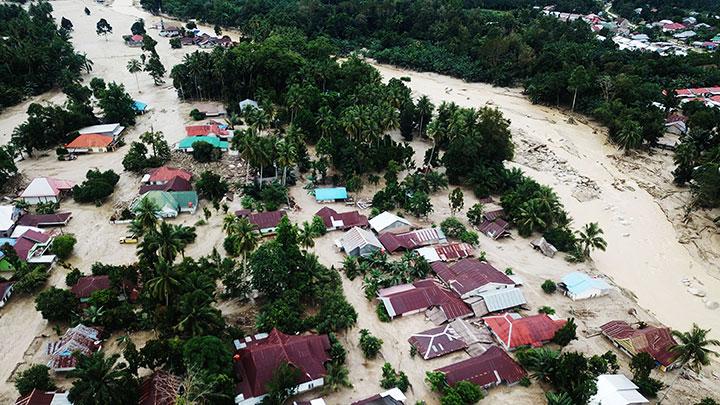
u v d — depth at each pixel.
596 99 188.50
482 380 74.31
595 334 87.44
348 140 136.38
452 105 150.38
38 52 189.12
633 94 181.62
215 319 74.56
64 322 82.25
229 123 166.12
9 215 106.19
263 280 85.31
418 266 98.31
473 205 124.38
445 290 93.25
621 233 122.12
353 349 80.88
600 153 163.38
